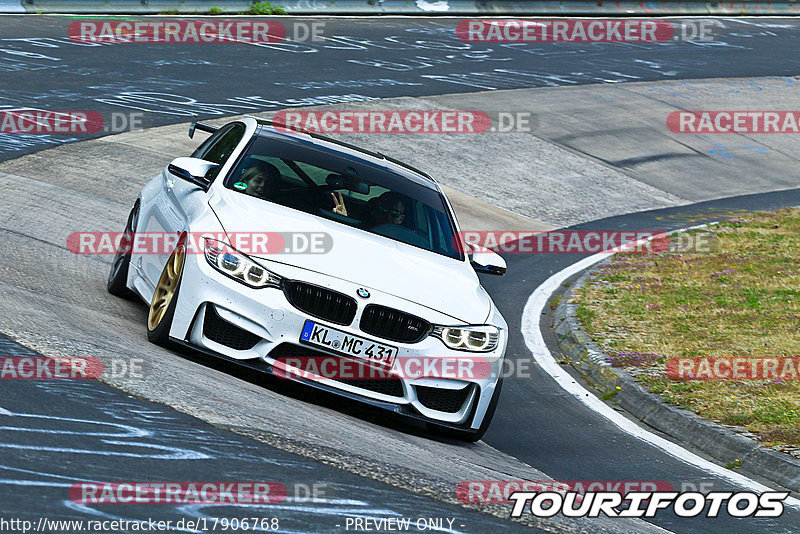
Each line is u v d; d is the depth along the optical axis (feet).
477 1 384.27
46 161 157.99
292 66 263.90
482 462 72.69
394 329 72.84
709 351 115.75
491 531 52.54
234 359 71.77
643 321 129.08
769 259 174.29
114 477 47.55
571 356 117.39
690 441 90.58
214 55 259.80
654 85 318.45
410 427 78.95
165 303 75.72
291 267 72.54
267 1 326.65
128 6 290.56
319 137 96.78
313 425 65.87
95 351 68.90
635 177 236.63
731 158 265.34
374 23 341.21
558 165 232.53
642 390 100.37
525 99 277.44
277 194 82.58
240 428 59.88
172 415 59.31
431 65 295.69
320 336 71.31
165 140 184.55
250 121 95.66
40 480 45.42
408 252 80.64
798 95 331.57
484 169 218.18
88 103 198.29
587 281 152.56
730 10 457.27
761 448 84.84
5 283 85.05
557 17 400.88
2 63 214.28
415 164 210.59
